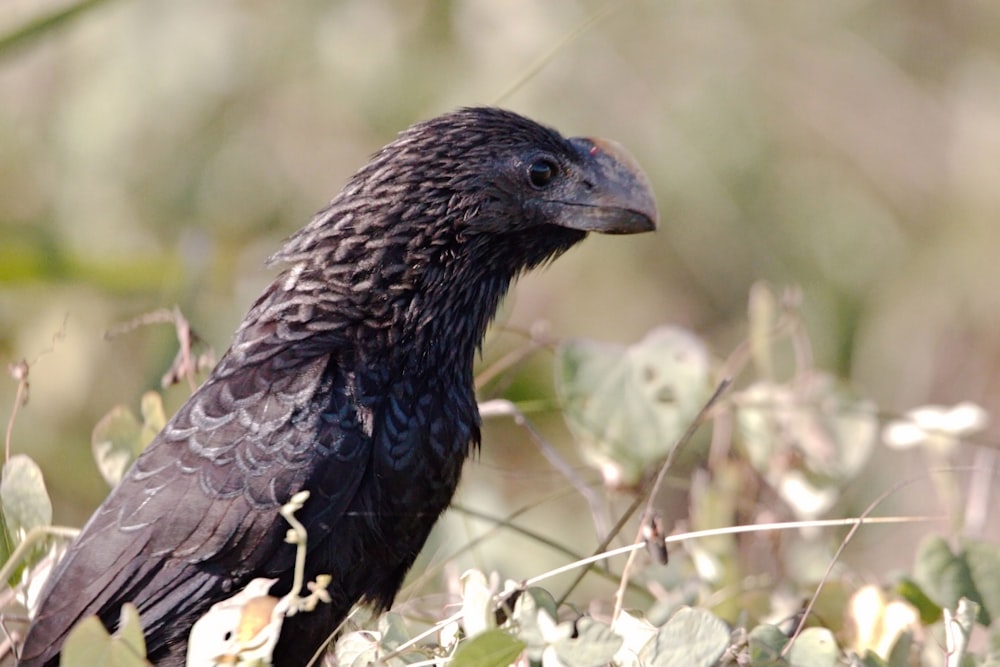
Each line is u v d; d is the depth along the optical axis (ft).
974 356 59.52
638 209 33.09
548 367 48.85
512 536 40.11
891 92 61.77
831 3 61.98
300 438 29.58
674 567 35.22
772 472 36.42
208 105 55.26
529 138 32.91
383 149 32.65
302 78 55.93
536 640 25.59
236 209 55.42
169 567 29.01
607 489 36.76
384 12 55.72
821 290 59.62
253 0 55.57
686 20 59.93
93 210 53.47
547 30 55.16
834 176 61.00
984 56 61.93
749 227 59.52
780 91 61.16
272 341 31.30
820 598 32.01
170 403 42.91
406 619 31.22
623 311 58.95
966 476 49.57
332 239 31.83
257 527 28.99
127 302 49.29
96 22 53.52
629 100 58.34
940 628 31.27
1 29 38.83
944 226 60.64
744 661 26.48
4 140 54.24
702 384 36.11
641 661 25.84
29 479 31.17
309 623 29.55
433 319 31.91
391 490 30.58
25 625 32.55
